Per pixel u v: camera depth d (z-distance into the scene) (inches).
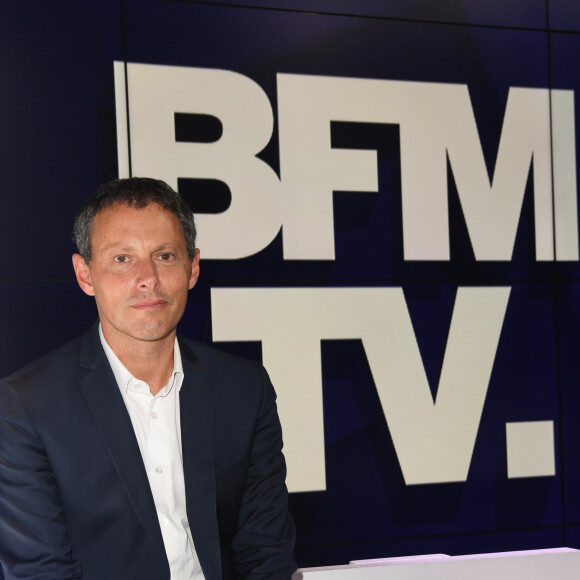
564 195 125.3
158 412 60.1
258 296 113.1
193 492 59.2
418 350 118.5
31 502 56.0
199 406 61.2
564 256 125.3
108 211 57.1
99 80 108.1
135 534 56.9
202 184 111.7
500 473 121.6
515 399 122.5
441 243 119.9
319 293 115.4
